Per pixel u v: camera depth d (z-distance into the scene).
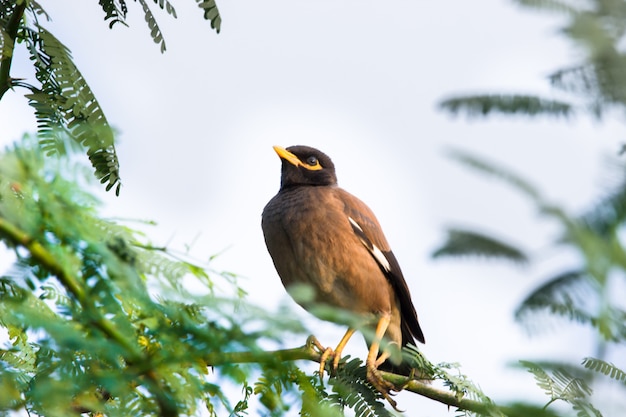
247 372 3.36
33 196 3.11
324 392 5.14
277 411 3.94
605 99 2.20
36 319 3.07
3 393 3.41
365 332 3.54
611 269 2.04
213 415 3.83
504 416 4.44
